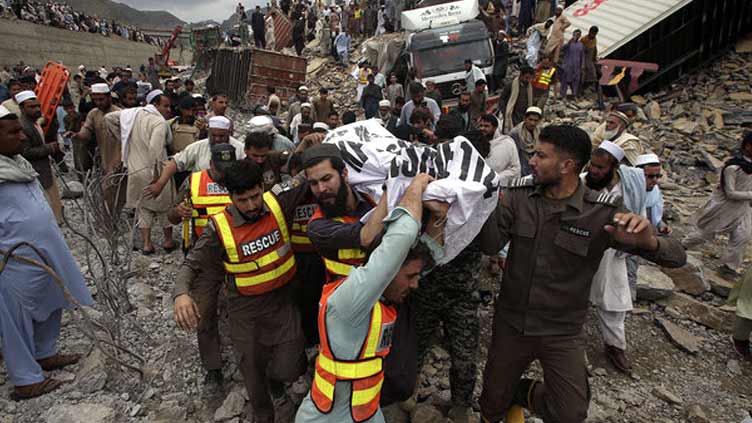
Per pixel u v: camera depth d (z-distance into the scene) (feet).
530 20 55.52
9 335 9.39
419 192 5.80
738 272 17.06
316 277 9.05
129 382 10.43
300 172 9.30
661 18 39.27
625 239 6.64
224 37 74.59
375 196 6.84
